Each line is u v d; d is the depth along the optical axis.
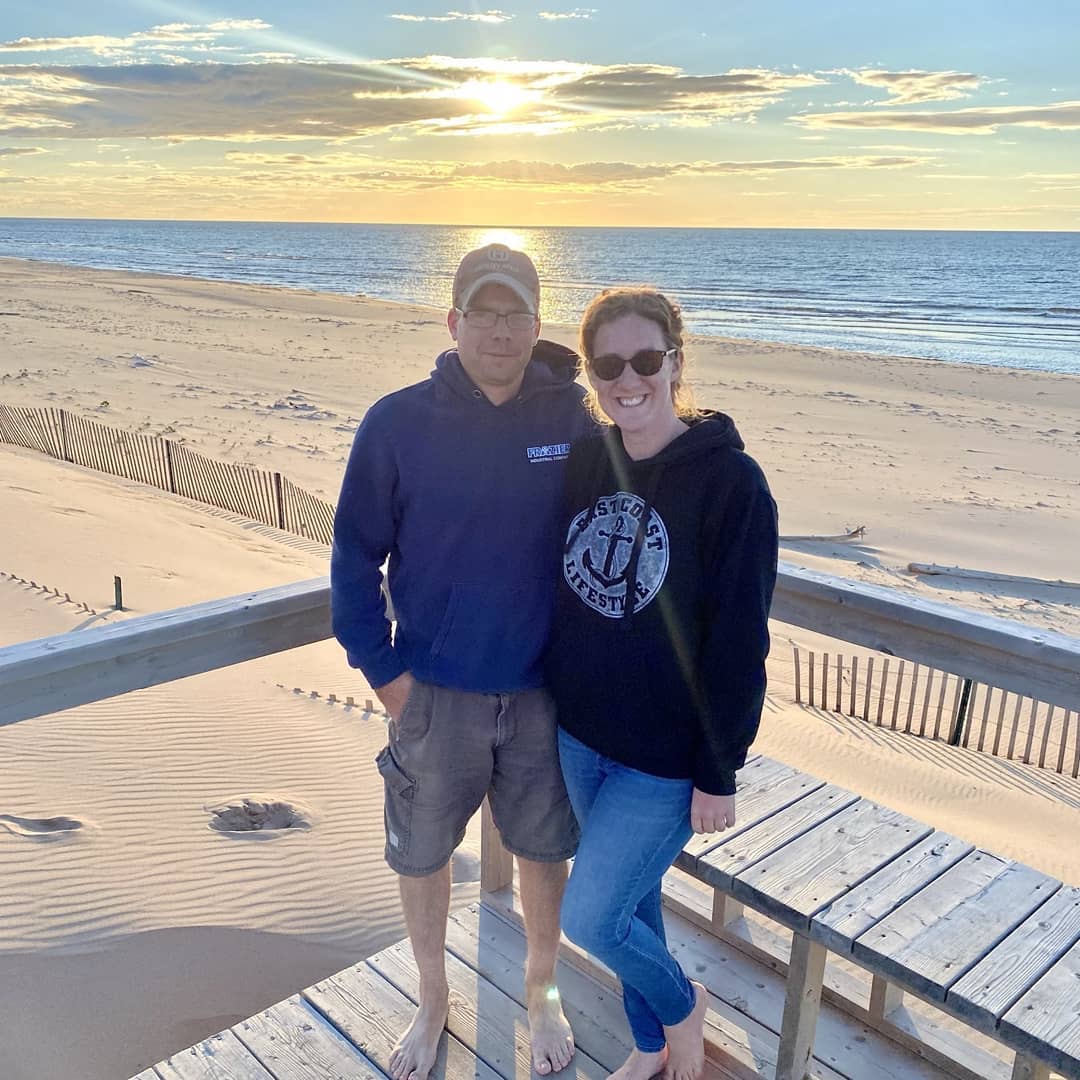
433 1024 3.03
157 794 6.28
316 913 5.01
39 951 4.46
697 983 3.05
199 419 27.00
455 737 2.86
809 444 26.59
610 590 2.51
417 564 2.77
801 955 2.78
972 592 15.97
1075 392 36.41
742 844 3.05
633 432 2.50
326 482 20.91
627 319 2.41
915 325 69.31
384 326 53.31
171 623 2.83
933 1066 3.01
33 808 5.95
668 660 2.45
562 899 2.84
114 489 18.89
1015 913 2.75
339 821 6.09
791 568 3.29
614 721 2.54
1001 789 8.50
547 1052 3.00
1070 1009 2.41
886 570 16.88
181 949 4.59
